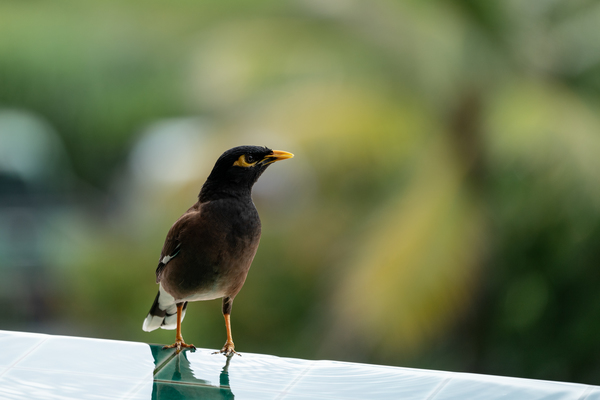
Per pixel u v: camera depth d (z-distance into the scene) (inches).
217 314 640.4
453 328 581.6
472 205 542.3
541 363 609.3
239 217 227.3
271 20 591.2
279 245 616.7
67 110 1202.0
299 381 204.4
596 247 577.0
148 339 669.9
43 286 789.9
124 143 1138.7
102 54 1072.2
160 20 635.5
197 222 226.1
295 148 557.0
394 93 563.8
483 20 542.3
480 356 587.5
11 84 1120.2
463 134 553.0
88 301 708.7
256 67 585.0
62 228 881.5
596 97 558.6
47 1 800.3
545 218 564.4
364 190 579.8
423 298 526.3
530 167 546.6
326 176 577.9
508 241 572.4
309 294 617.3
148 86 1113.4
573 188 543.2
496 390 194.4
